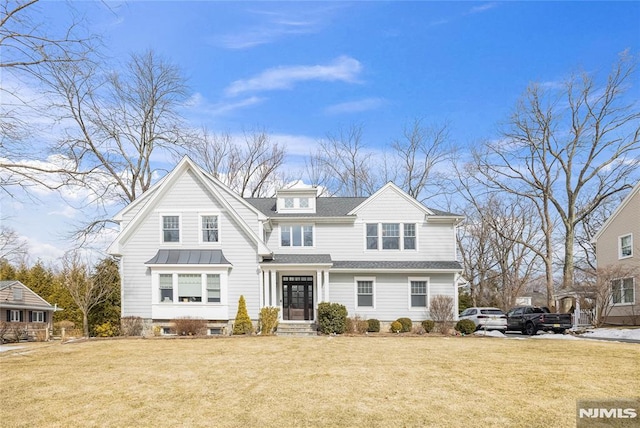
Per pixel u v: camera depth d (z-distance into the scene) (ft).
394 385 34.04
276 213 90.38
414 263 85.61
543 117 124.06
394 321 82.28
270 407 28.45
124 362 44.96
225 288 77.87
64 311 144.97
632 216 97.35
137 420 26.20
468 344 59.57
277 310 76.95
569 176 123.34
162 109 115.44
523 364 43.04
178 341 62.95
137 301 78.84
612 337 73.51
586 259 149.48
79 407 28.89
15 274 156.35
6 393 32.60
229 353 50.55
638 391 32.12
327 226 88.79
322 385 34.09
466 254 157.28
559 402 29.32
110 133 104.58
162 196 81.61
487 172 133.49
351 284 85.30
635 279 94.68
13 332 98.27
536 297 207.82
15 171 41.73
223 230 80.64
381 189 88.79
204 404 29.22
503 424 25.17
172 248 80.48
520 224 151.33
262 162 148.25
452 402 29.35
